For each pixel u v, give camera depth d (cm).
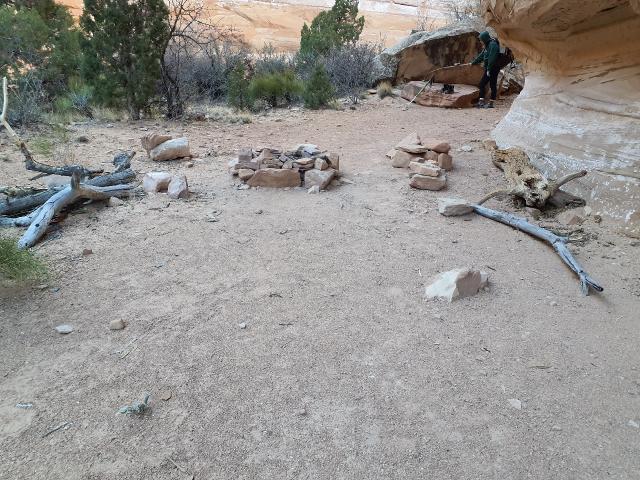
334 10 1906
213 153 793
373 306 366
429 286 390
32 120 961
